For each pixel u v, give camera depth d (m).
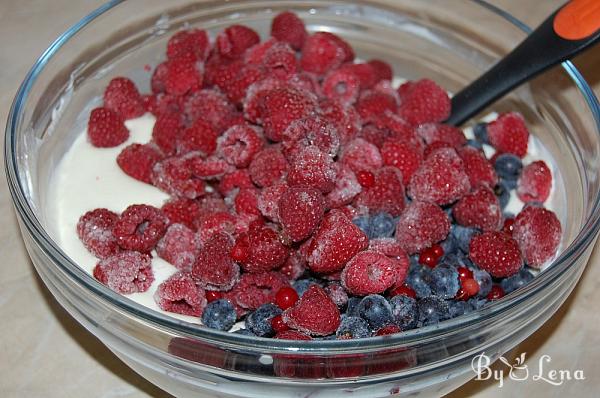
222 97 0.41
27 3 0.54
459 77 0.48
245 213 0.36
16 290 0.41
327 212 0.36
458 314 0.35
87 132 0.42
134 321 0.30
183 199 0.38
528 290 0.30
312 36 0.46
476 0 0.46
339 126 0.38
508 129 0.43
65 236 0.38
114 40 0.44
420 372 0.30
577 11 0.37
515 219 0.38
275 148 0.38
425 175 0.38
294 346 0.28
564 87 0.41
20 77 0.50
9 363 0.39
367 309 0.33
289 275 0.35
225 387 0.31
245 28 0.45
